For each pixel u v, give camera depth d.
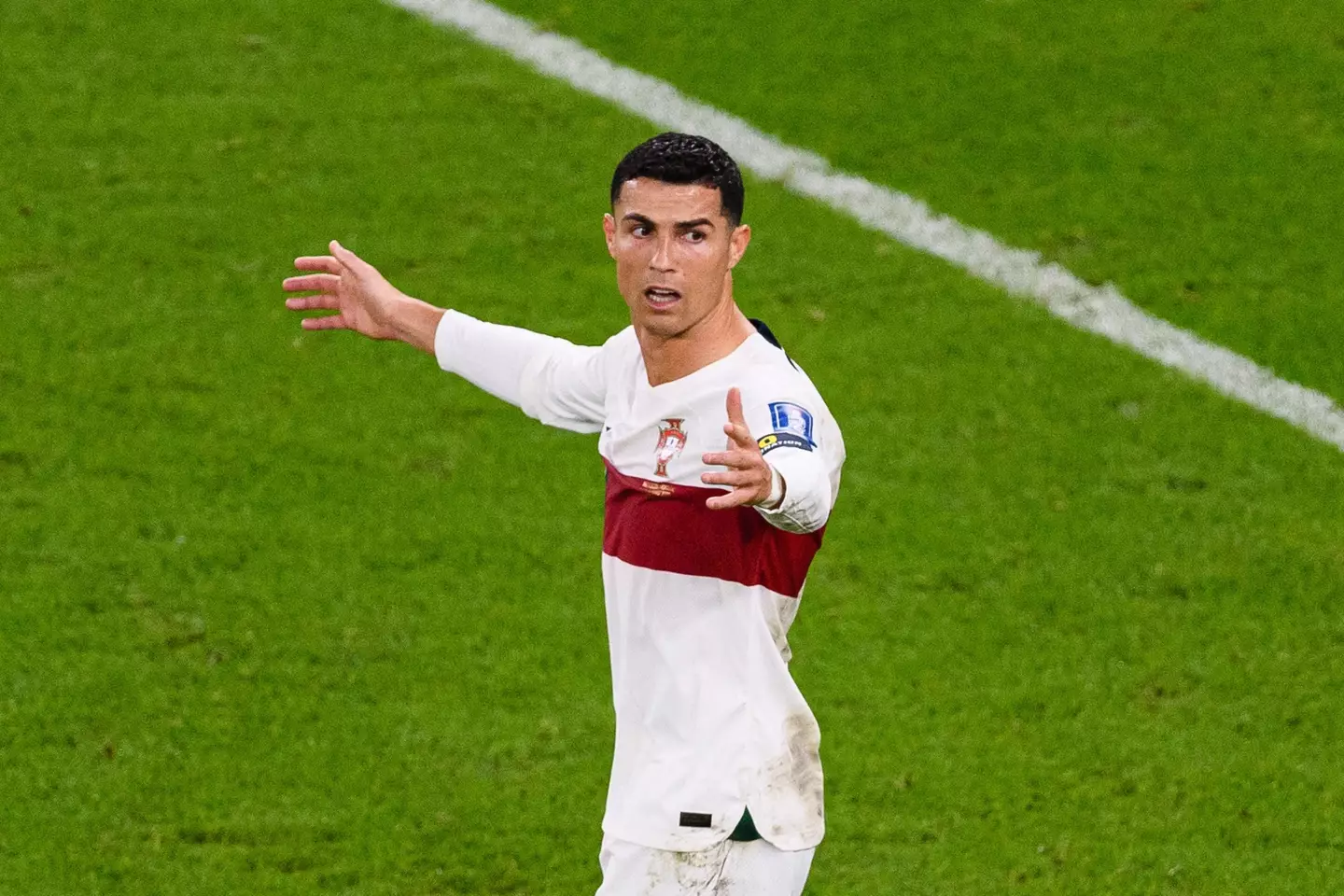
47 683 20.59
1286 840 18.89
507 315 27.19
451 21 34.69
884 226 29.47
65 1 34.84
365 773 19.52
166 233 28.80
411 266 28.25
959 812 19.19
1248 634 21.77
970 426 25.27
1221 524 23.58
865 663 21.23
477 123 31.86
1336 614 22.06
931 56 33.56
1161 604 22.20
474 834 18.75
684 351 13.24
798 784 13.77
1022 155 31.06
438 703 20.52
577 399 14.77
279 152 30.88
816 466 12.48
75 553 22.62
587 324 27.05
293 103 32.19
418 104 32.31
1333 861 18.62
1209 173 30.53
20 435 24.64
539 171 30.69
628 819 13.70
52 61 33.06
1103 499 23.95
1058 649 21.48
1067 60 33.34
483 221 29.39
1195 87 32.62
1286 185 30.23
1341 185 30.19
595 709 20.47
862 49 33.75
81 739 19.84
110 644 21.22
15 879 18.00
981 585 22.47
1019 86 32.69
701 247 12.75
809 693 20.78
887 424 25.23
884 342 26.94
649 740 13.83
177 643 21.28
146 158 30.58
